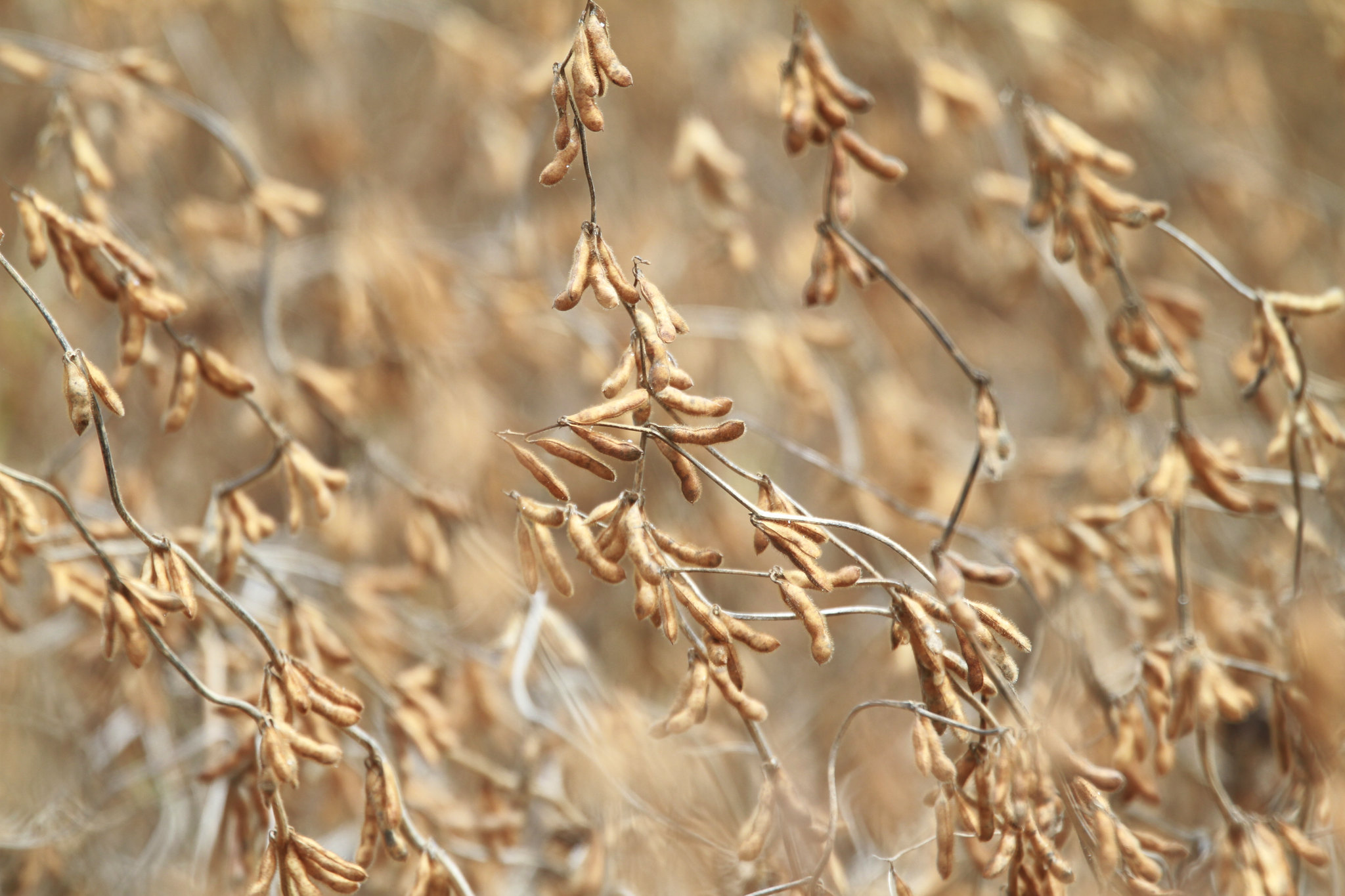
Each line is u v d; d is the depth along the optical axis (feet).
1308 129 21.70
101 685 12.87
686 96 18.52
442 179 20.24
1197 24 19.58
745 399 17.47
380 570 12.61
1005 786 7.75
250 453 15.21
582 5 18.51
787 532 7.35
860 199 17.46
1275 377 15.12
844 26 18.07
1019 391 18.72
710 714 12.59
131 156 15.14
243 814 9.53
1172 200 19.48
